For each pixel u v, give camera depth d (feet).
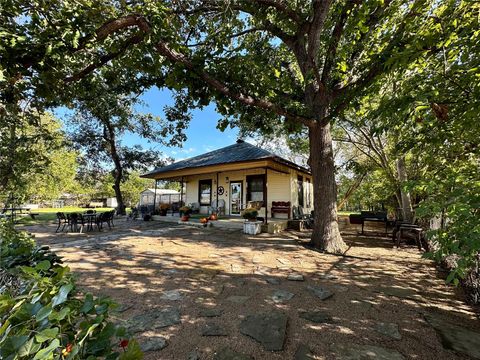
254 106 16.38
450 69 8.88
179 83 13.87
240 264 15.99
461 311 9.45
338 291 11.43
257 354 6.71
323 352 6.84
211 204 47.88
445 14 9.14
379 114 10.03
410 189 7.79
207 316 8.85
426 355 6.73
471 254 5.69
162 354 6.64
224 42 16.07
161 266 15.37
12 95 9.49
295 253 19.12
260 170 42.29
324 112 20.22
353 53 17.80
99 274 13.56
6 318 2.80
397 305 9.96
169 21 12.17
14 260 5.92
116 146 56.44
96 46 12.84
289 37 20.88
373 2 12.37
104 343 2.77
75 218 30.40
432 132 11.64
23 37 7.67
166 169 45.44
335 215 20.70
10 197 21.30
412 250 20.56
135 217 47.24
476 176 8.18
